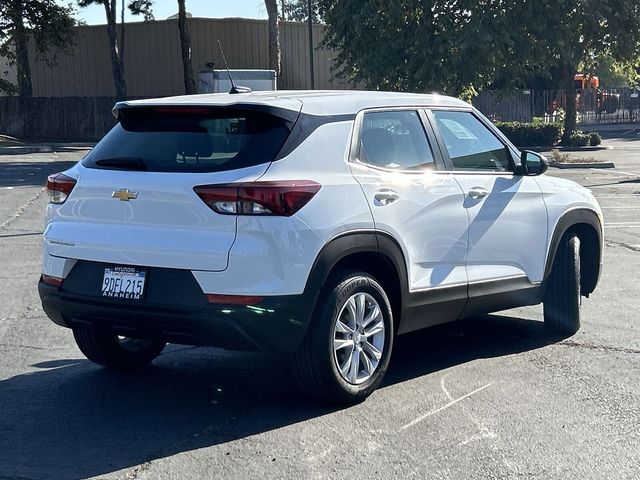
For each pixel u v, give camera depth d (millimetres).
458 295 6828
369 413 5961
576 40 34938
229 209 5484
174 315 5520
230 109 5770
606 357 7344
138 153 5949
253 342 5516
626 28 34031
